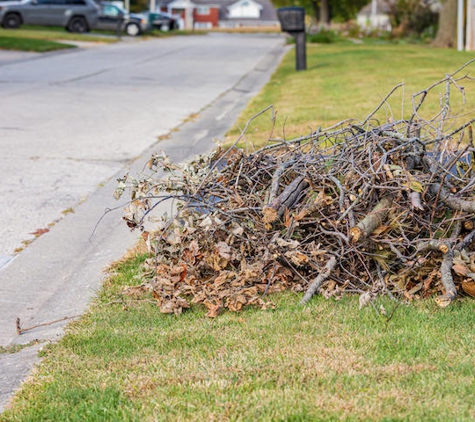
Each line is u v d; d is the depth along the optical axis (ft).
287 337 15.30
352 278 18.20
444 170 17.92
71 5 148.46
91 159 34.91
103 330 16.26
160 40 150.71
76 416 12.66
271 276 17.95
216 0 345.51
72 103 53.47
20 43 109.50
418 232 18.08
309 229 18.58
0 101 53.93
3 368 15.11
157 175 31.71
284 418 12.09
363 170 18.63
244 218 18.40
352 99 49.29
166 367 14.21
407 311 16.48
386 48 114.93
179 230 18.07
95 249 22.50
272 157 20.18
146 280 18.74
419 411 12.21
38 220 25.43
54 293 19.40
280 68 83.51
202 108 52.06
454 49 109.91
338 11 215.72
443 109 19.69
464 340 14.87
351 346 14.70
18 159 34.68
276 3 221.05
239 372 13.80
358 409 12.28
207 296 17.35
